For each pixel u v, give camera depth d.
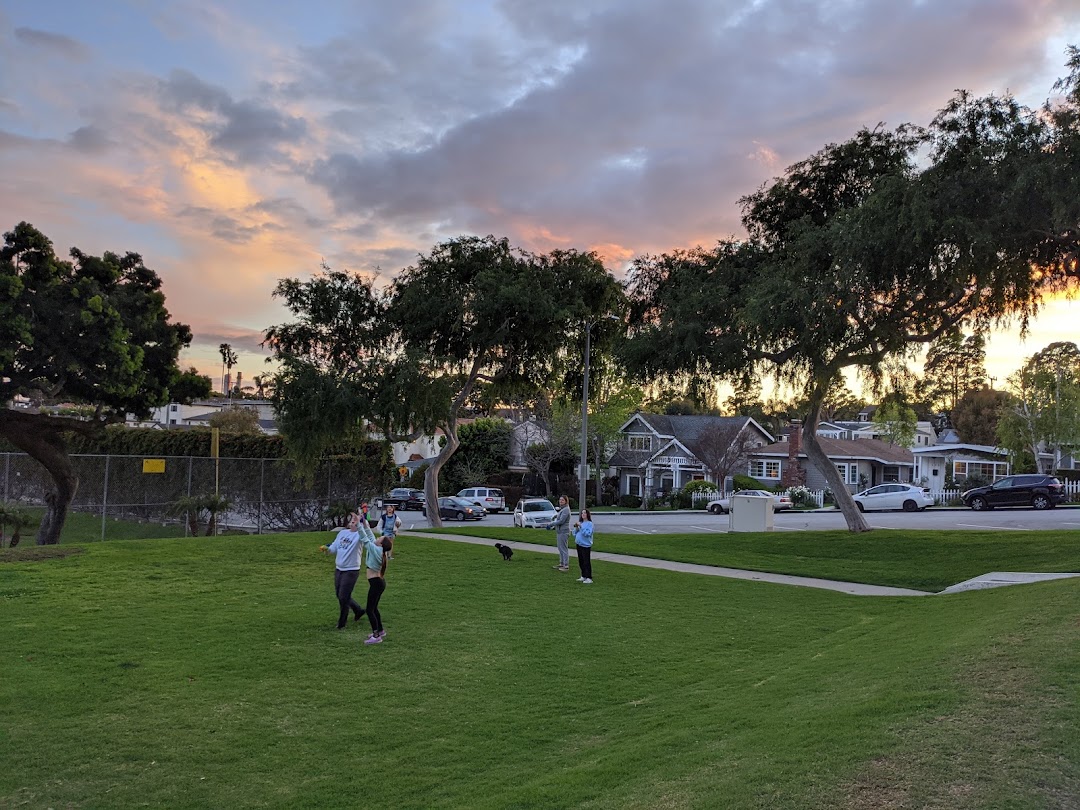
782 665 10.58
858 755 5.70
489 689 9.73
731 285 26.34
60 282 28.17
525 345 35.41
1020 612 10.70
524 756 7.43
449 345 35.22
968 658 8.28
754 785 5.37
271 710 8.69
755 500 31.52
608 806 5.50
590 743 7.74
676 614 14.79
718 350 24.64
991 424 79.44
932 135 21.08
